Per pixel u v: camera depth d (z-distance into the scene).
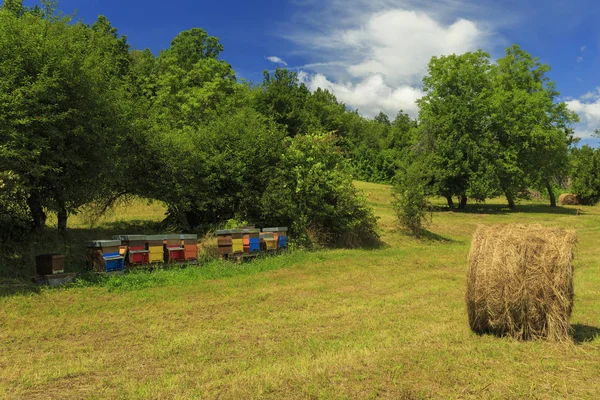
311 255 15.38
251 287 10.88
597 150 52.91
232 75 52.81
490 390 4.80
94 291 9.50
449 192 37.88
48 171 11.01
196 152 16.34
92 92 11.67
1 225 11.73
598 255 17.77
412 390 4.75
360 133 90.62
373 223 20.30
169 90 36.47
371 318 8.20
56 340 6.80
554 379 5.16
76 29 12.92
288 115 54.62
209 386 4.95
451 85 39.25
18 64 10.44
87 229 15.45
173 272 11.60
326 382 4.94
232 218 17.11
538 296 6.71
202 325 7.72
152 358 6.02
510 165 37.88
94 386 5.07
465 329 7.45
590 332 7.22
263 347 6.51
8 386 5.02
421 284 11.90
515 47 44.78
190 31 56.81
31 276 10.16
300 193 17.59
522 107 40.31
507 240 6.98
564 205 51.12
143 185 15.49
